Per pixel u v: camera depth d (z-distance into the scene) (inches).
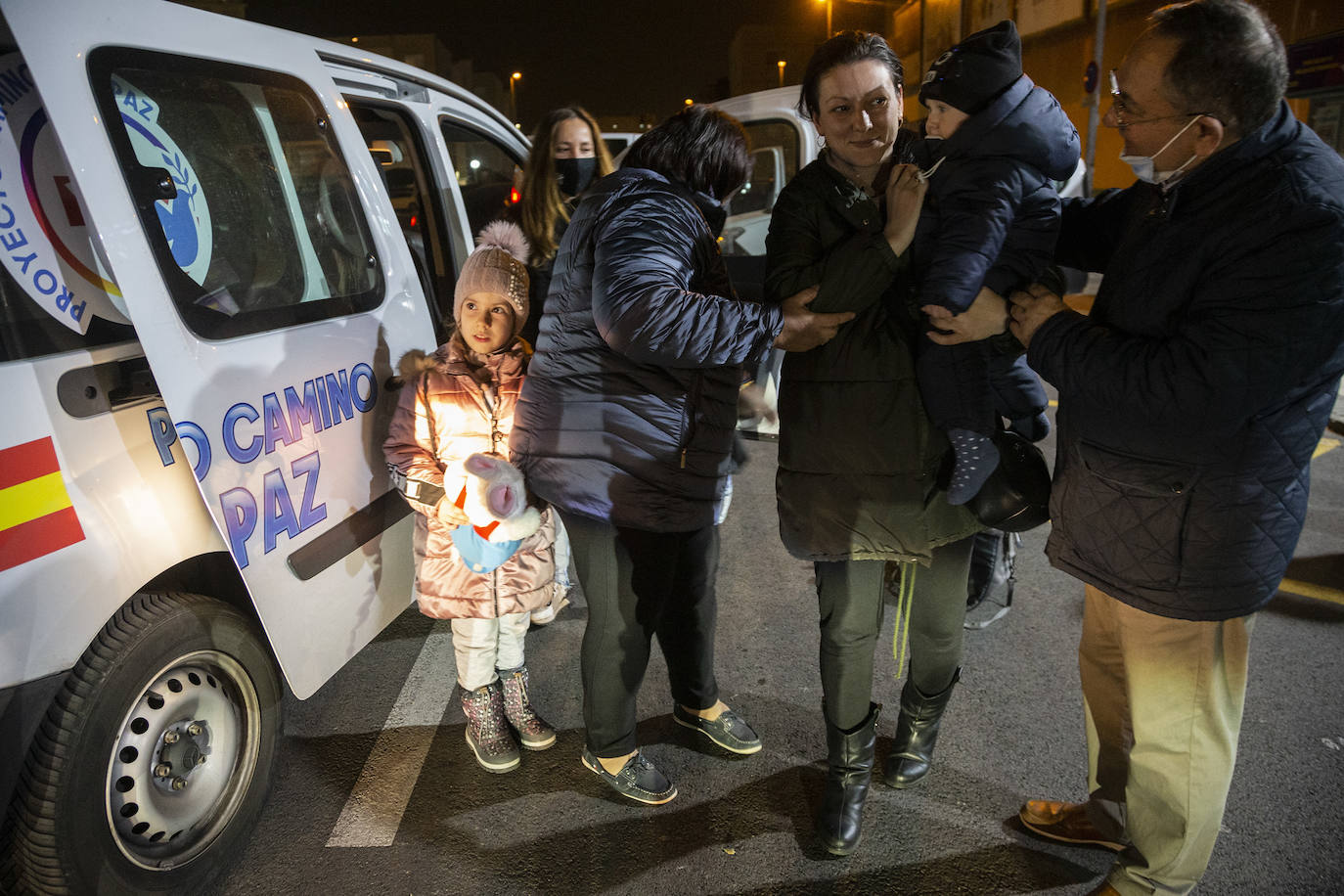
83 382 63.7
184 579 77.1
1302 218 50.8
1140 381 56.5
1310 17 527.2
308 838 85.8
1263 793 88.0
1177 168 56.2
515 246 87.4
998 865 81.1
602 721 85.2
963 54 63.3
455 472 77.7
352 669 115.3
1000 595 126.8
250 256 78.1
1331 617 120.7
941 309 63.3
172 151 71.9
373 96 106.0
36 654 60.6
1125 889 70.9
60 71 61.8
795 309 67.6
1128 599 63.2
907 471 72.7
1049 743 97.6
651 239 66.0
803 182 72.0
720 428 76.5
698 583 89.7
